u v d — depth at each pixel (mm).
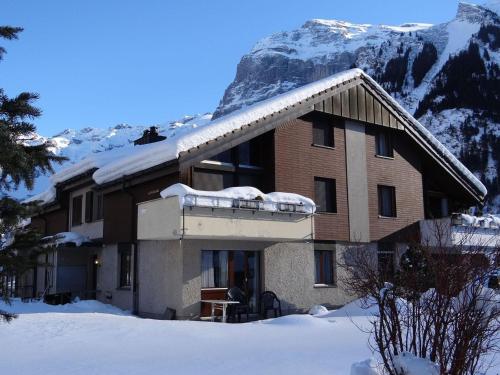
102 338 10383
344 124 21297
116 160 20469
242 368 7188
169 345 9578
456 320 4746
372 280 5676
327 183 20484
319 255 19859
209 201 14977
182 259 15891
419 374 4637
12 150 6832
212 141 16500
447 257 5340
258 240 17234
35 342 9867
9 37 7523
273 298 17312
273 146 18688
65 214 25469
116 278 19500
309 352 8562
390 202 22734
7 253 7348
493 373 6426
